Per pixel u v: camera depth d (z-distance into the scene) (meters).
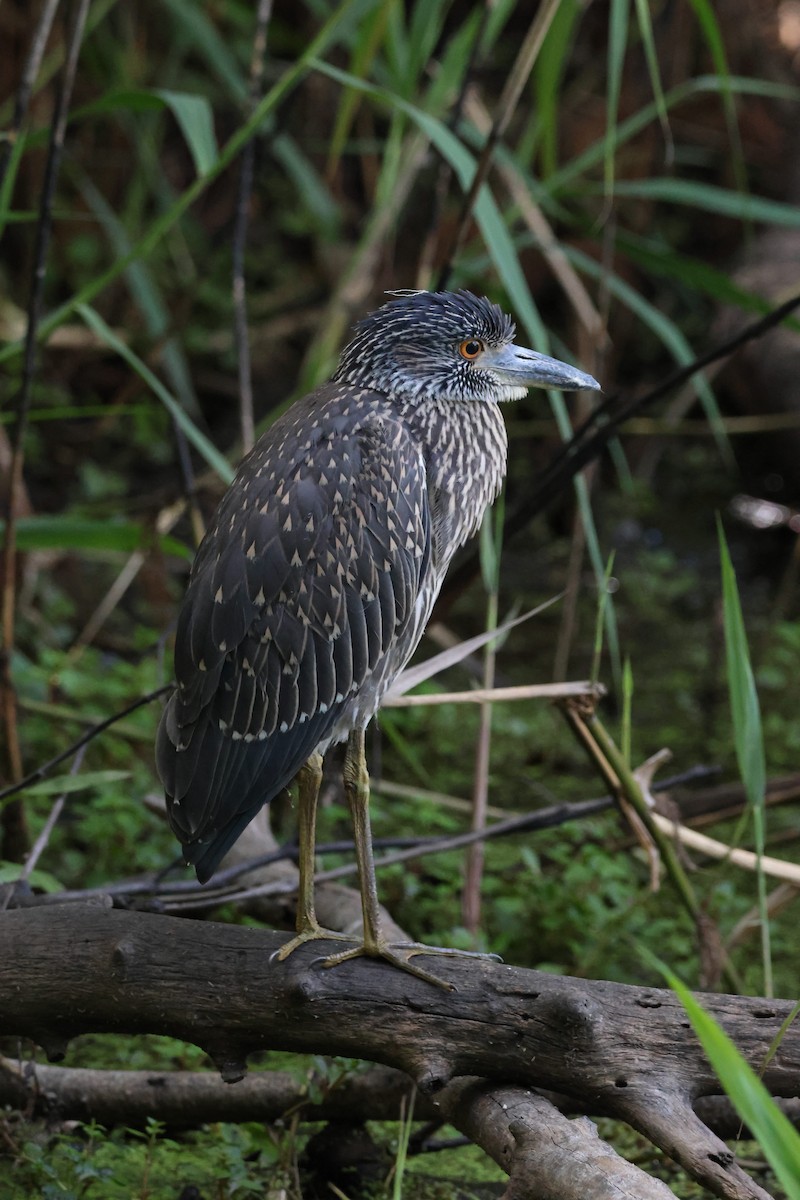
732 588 7.12
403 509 6.97
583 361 16.00
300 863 6.75
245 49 17.97
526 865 10.20
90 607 15.41
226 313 18.81
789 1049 5.73
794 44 19.64
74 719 11.35
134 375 17.81
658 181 10.99
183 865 8.98
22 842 9.22
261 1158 7.38
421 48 10.30
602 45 19.52
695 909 8.53
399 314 7.44
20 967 6.45
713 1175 5.21
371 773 12.45
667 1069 5.71
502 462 7.80
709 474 18.95
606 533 18.09
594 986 5.95
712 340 18.14
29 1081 7.54
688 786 12.62
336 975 6.18
